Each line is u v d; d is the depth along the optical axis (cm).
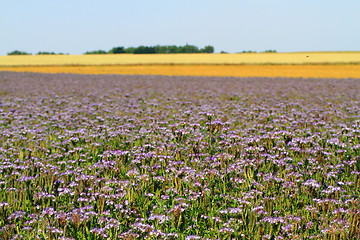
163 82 3328
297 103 1886
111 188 725
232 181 798
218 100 2016
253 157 949
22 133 1242
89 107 1767
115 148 1059
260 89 2667
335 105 1845
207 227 632
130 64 6950
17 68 6475
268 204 667
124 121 1455
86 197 708
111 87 2844
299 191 763
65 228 587
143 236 595
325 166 862
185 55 8869
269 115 1534
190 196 702
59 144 1102
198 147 1031
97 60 7631
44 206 680
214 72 5409
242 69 5834
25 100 1972
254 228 616
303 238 581
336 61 6169
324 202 675
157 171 870
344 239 555
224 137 1113
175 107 1761
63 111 1714
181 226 627
